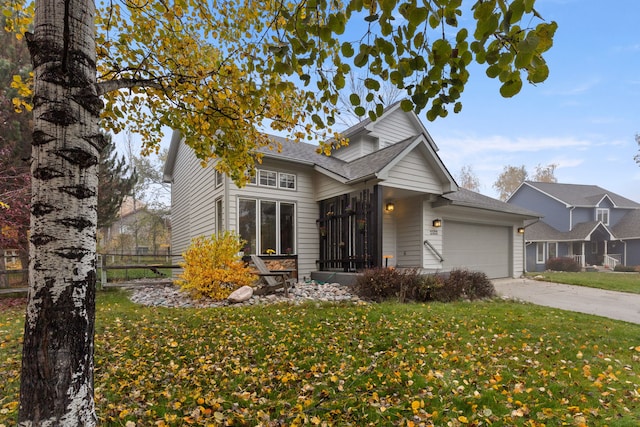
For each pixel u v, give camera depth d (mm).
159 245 25422
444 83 1819
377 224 7434
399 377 2785
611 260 21609
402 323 4395
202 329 4156
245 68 3199
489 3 1374
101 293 7777
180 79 3070
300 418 2176
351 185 8125
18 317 5172
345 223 8398
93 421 1534
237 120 3469
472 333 4113
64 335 1434
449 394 2535
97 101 1642
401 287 6359
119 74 3055
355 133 10438
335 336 3861
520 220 12828
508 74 1545
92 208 1579
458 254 10531
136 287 8555
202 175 10094
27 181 7797
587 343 3857
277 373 2924
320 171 8727
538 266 21391
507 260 12297
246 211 8109
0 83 7852
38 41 1504
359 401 2422
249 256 7773
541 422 2188
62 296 1438
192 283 6398
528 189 25016
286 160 8500
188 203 12047
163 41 3232
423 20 1557
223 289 6457
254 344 3637
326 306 5398
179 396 2500
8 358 3180
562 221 22375
